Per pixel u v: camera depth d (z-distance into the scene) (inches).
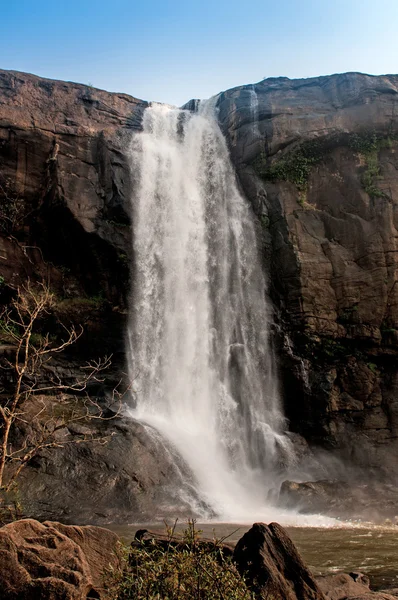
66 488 605.3
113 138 995.9
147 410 852.0
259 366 891.4
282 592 247.8
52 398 770.8
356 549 445.4
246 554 264.7
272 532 271.7
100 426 708.7
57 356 861.8
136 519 579.8
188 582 205.9
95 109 1037.2
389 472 804.6
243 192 1008.2
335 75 1104.2
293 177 996.6
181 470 689.0
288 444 832.9
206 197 1043.9
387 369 904.3
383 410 877.8
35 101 988.6
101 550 272.5
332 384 872.9
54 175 924.0
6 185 913.5
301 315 892.0
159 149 1039.0
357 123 1017.5
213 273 972.6
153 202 984.9
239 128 1064.8
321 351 896.3
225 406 872.9
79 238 925.2
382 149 1011.3
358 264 924.6
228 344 910.4
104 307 925.2
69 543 230.5
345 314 903.1
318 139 1009.5
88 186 943.7
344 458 838.5
